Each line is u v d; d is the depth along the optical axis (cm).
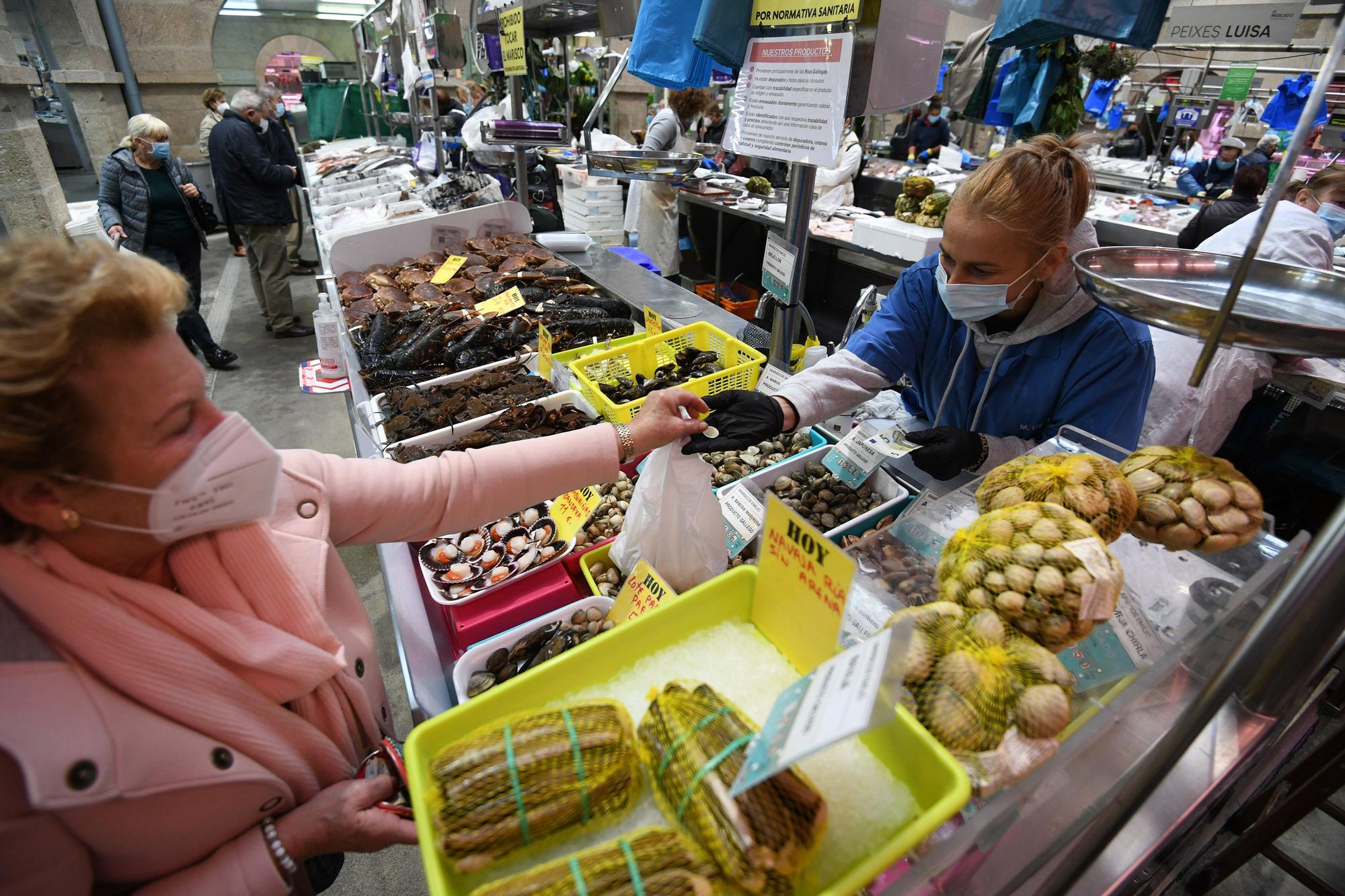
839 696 48
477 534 137
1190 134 665
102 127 743
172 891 69
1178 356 220
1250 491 80
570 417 171
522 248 302
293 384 442
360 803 76
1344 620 72
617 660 69
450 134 543
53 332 50
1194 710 62
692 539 117
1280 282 85
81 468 56
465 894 52
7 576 59
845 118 135
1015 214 106
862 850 53
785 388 140
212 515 66
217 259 723
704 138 686
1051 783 69
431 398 188
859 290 466
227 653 70
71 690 61
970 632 68
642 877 48
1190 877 153
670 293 263
